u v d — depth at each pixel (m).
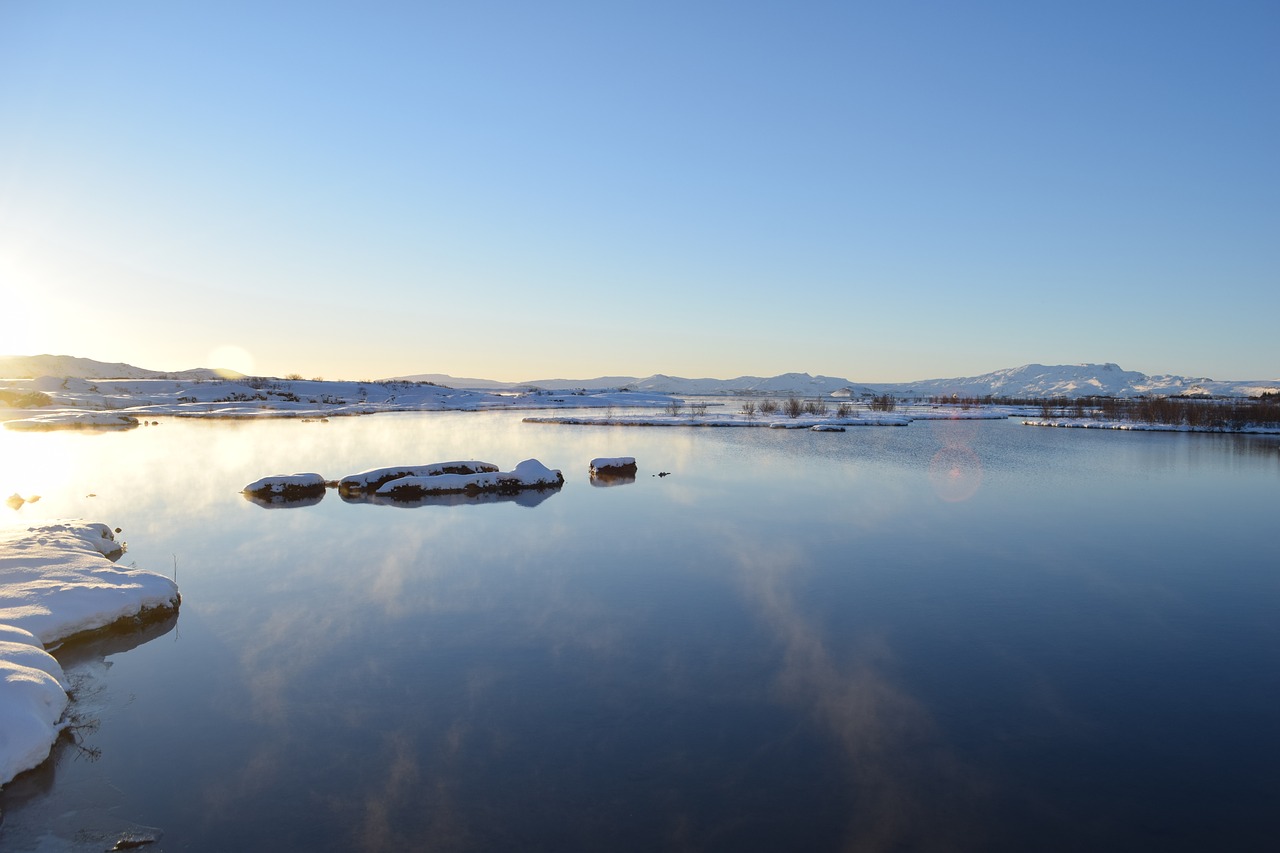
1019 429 99.00
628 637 17.80
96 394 154.12
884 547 27.00
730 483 43.62
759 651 16.94
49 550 20.69
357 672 15.79
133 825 10.51
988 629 18.42
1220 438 81.81
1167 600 20.80
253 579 22.75
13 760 11.26
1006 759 12.33
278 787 11.50
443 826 10.55
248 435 78.19
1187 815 10.82
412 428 90.81
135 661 16.33
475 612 19.62
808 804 11.09
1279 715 13.91
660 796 11.30
